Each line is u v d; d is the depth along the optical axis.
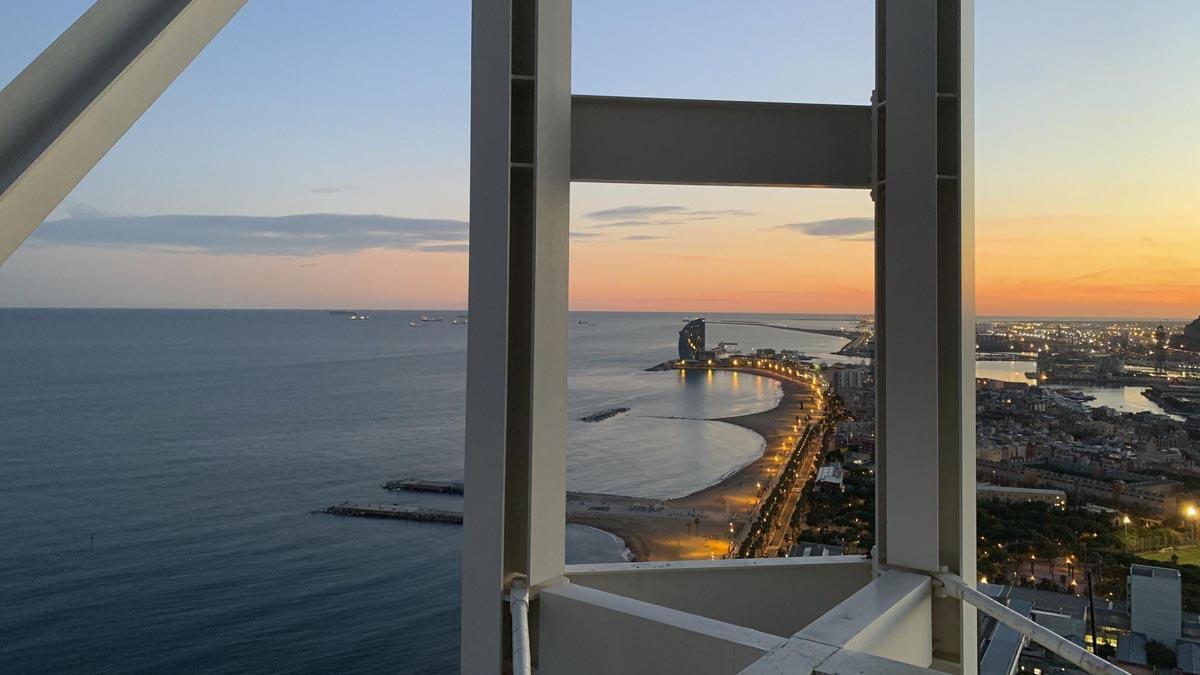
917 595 3.39
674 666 2.95
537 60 3.29
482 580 3.25
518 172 3.40
